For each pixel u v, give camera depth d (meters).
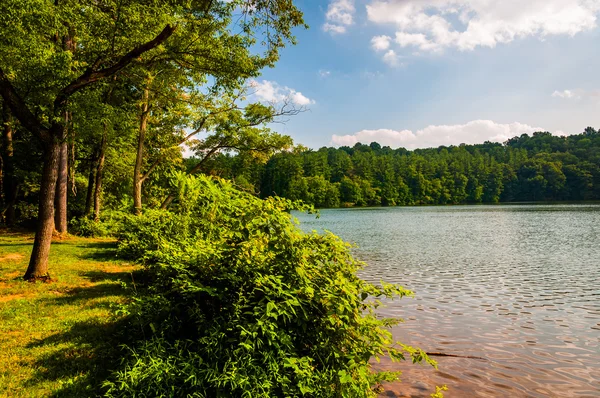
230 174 23.70
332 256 4.82
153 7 9.34
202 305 4.76
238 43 10.92
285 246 4.54
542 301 11.30
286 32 10.91
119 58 10.08
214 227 5.54
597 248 23.09
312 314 4.50
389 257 20.58
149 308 4.81
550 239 28.25
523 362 6.92
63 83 9.24
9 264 10.95
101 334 5.77
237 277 4.50
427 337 8.23
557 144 159.75
